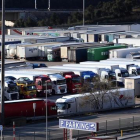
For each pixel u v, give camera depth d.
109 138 55.00
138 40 166.88
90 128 50.41
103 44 166.75
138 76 106.44
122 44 166.75
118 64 120.56
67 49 154.38
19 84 100.38
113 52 146.75
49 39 187.62
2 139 65.06
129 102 90.88
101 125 74.25
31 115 79.75
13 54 164.12
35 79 102.56
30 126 74.94
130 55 143.88
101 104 86.88
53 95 103.44
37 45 166.50
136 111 87.25
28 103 79.56
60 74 107.00
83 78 106.19
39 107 80.38
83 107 85.06
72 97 84.38
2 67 75.00
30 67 125.38
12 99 96.62
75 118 80.69
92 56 149.38
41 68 120.19
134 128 72.88
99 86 89.81
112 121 77.44
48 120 79.81
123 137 66.62
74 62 152.12
